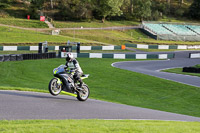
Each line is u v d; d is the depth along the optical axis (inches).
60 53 1871.3
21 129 291.1
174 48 2942.9
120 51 2492.6
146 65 1847.9
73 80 546.6
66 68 543.8
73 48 2247.8
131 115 470.9
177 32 4010.8
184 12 5310.0
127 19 4618.6
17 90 659.4
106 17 4525.1
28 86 1026.1
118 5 4239.7
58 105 494.9
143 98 941.2
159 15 4869.6
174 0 5866.1
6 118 374.0
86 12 4192.9
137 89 1059.9
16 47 2091.5
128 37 3518.7
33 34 2787.9
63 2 4254.4
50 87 522.6
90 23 4040.4
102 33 3440.0
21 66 1464.1
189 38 3796.8
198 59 2347.4
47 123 338.3
